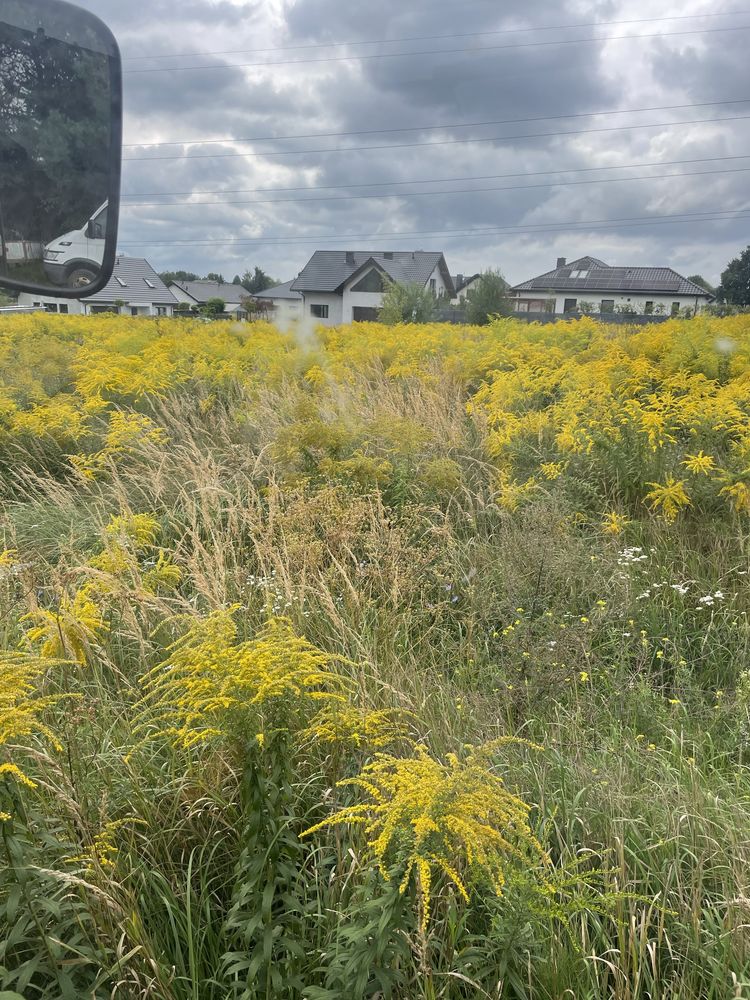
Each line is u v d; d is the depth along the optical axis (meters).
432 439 6.93
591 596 4.67
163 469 6.36
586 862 2.61
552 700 3.62
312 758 2.86
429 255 64.25
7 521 5.68
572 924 2.35
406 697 3.33
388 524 5.07
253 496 5.34
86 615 3.27
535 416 7.51
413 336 17.20
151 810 2.73
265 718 2.28
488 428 7.59
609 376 9.43
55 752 2.71
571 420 7.07
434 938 2.20
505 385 9.06
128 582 3.97
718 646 4.24
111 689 3.53
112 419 8.01
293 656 2.35
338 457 6.35
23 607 4.01
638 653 4.07
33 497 6.58
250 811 2.24
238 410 8.97
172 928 2.32
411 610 4.56
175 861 2.69
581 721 3.41
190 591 4.68
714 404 7.34
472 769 2.00
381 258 63.34
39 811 2.44
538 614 4.52
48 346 14.16
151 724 2.95
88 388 9.88
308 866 2.62
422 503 5.85
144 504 6.25
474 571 4.86
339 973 2.05
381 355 14.04
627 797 2.80
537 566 4.71
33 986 1.97
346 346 15.44
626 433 6.70
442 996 2.12
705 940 2.31
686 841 2.67
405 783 1.99
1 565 4.23
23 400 9.72
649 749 3.24
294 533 4.88
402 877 1.96
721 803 2.84
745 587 4.72
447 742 3.20
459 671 3.89
